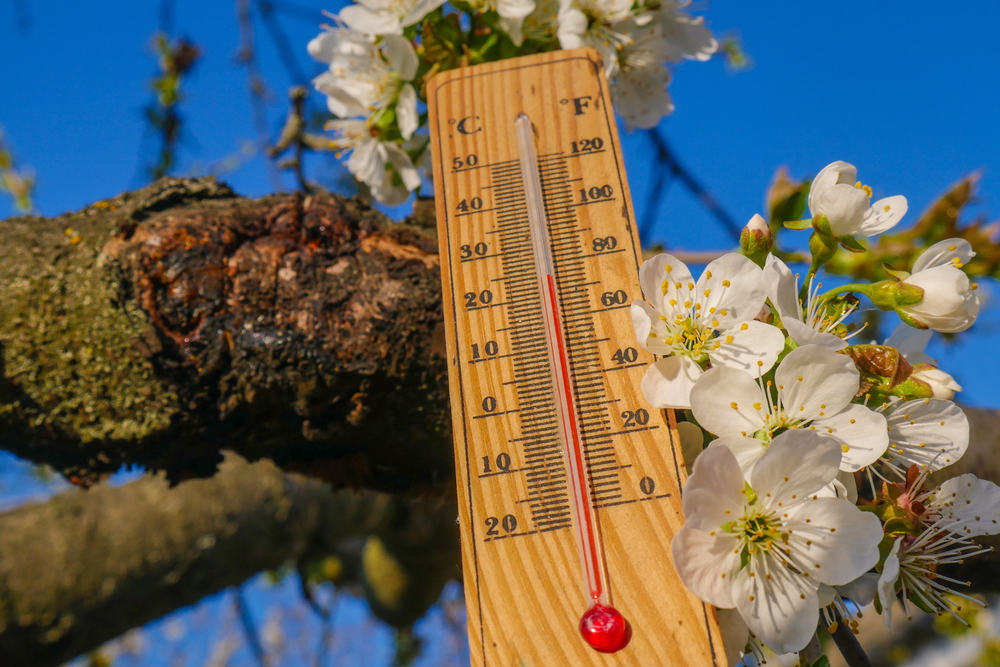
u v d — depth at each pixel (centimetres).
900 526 29
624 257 30
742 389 28
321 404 34
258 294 34
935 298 30
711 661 27
